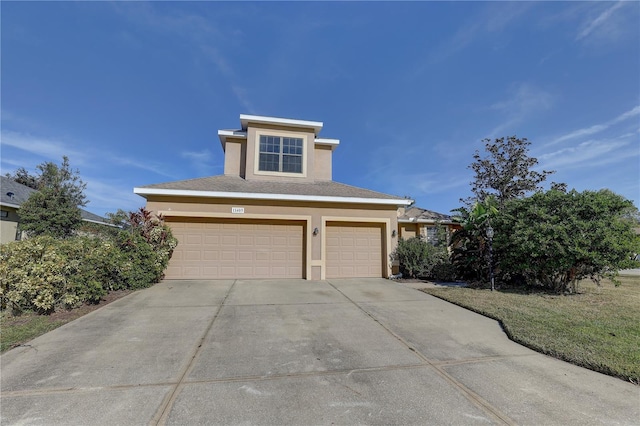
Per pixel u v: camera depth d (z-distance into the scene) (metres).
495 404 2.82
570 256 7.70
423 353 4.11
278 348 4.24
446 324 5.50
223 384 3.17
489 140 17.53
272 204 10.66
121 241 8.55
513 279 9.80
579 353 3.91
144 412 2.62
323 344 4.42
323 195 11.12
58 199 14.09
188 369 3.52
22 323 5.25
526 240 8.03
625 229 7.66
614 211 8.01
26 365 3.58
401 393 3.02
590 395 2.99
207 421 2.50
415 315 6.10
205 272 10.22
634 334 4.71
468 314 6.21
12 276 5.53
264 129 12.95
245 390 3.04
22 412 2.59
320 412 2.67
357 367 3.64
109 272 7.61
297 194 10.93
